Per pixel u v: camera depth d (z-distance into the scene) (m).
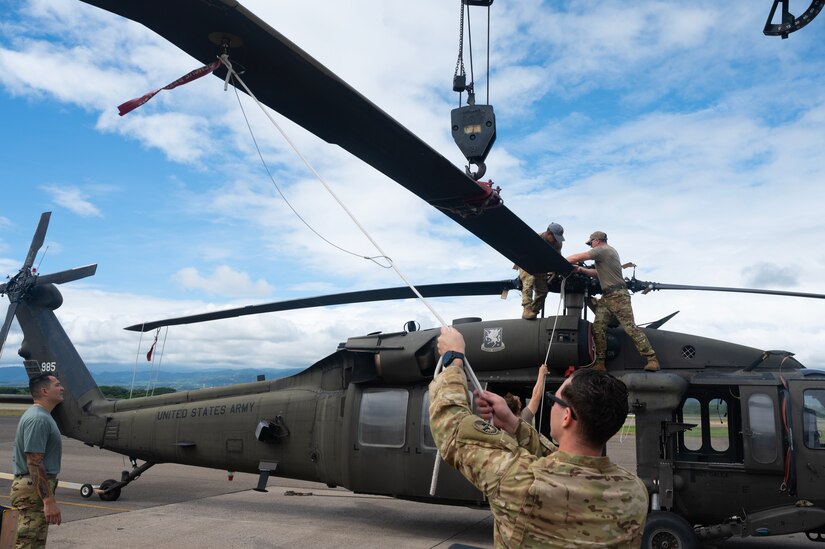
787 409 7.40
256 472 10.38
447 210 3.80
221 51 2.42
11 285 11.97
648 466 7.67
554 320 8.13
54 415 12.09
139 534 8.52
